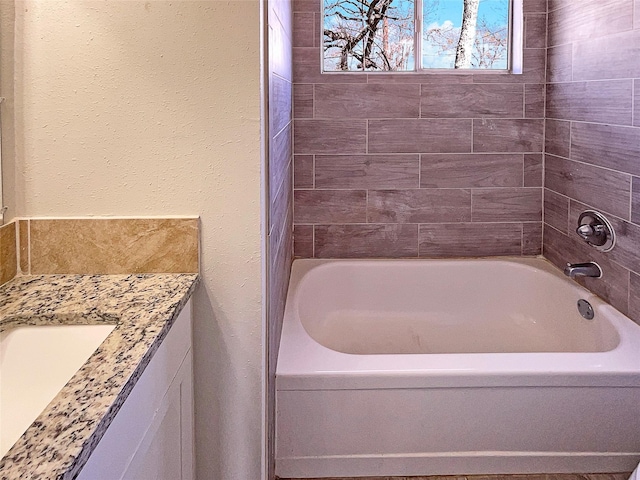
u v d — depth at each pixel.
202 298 1.36
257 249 1.35
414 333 2.91
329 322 2.97
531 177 3.05
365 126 3.01
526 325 2.92
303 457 1.96
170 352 1.15
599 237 2.38
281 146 2.04
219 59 1.28
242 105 1.30
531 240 3.09
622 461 1.97
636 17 2.11
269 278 1.55
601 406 1.94
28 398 1.04
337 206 3.07
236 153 1.32
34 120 1.28
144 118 1.29
